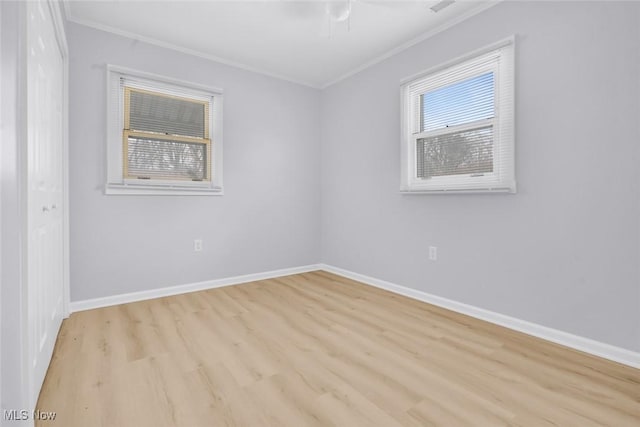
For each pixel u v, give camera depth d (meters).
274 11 2.50
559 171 2.02
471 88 2.52
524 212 2.19
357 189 3.61
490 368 1.72
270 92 3.69
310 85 4.02
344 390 1.52
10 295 1.11
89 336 2.11
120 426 1.27
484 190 2.37
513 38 2.20
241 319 2.43
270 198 3.71
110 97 2.73
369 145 3.45
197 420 1.30
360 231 3.58
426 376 1.64
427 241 2.85
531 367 1.73
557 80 2.02
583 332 1.93
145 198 2.91
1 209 1.10
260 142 3.62
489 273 2.40
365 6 2.44
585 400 1.44
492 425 1.28
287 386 1.55
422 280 2.91
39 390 1.47
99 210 2.69
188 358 1.82
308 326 2.30
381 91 3.29
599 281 1.86
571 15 1.95
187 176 3.17
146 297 2.92
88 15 2.54
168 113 3.05
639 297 1.72
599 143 1.85
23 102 1.16
